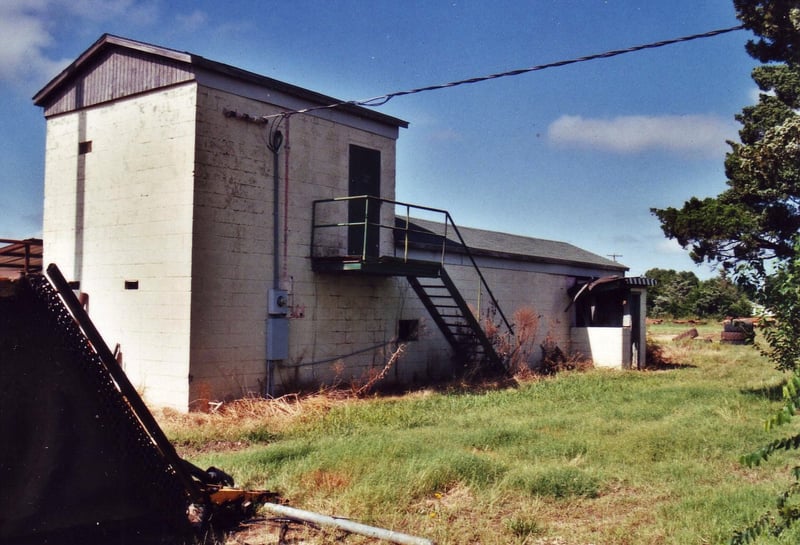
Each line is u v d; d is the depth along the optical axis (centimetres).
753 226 1582
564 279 2514
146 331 1302
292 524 588
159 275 1291
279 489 677
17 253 1484
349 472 721
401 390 1628
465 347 1864
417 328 1805
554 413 1210
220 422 1116
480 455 826
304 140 1477
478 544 552
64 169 1482
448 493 685
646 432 983
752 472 778
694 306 6278
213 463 796
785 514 372
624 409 1243
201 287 1262
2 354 475
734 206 1616
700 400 1369
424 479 692
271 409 1238
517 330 2211
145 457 538
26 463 479
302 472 727
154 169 1317
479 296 1948
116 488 520
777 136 1412
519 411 1243
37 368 489
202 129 1272
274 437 1020
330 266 1463
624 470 782
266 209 1391
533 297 2344
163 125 1312
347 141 1584
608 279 2397
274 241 1405
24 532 473
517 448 884
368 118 1639
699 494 673
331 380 1530
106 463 516
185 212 1260
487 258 2127
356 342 1608
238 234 1333
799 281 944
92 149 1433
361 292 1628
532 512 624
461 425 1084
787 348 1105
